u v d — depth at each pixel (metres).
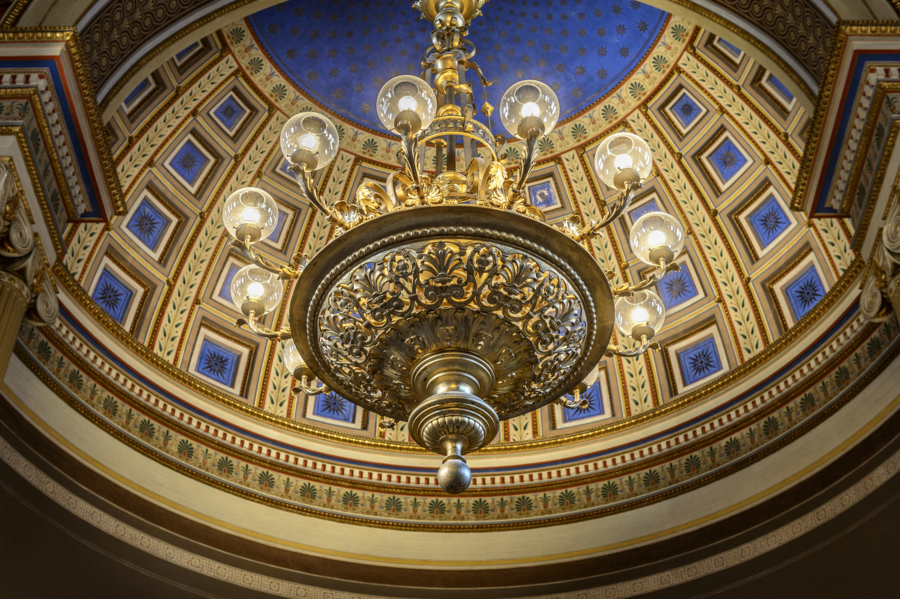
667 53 8.98
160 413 8.12
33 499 6.58
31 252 5.25
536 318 4.74
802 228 8.62
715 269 9.24
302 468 8.74
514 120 4.71
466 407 4.53
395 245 4.57
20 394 6.86
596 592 8.16
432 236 4.54
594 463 8.96
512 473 9.08
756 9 6.15
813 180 5.86
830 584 6.95
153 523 7.49
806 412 7.89
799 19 5.82
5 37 5.17
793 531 7.44
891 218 5.29
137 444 7.79
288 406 9.28
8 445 6.54
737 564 7.66
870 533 6.84
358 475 8.91
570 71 9.32
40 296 5.45
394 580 8.30
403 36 9.20
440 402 4.54
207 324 9.14
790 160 8.56
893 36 5.29
